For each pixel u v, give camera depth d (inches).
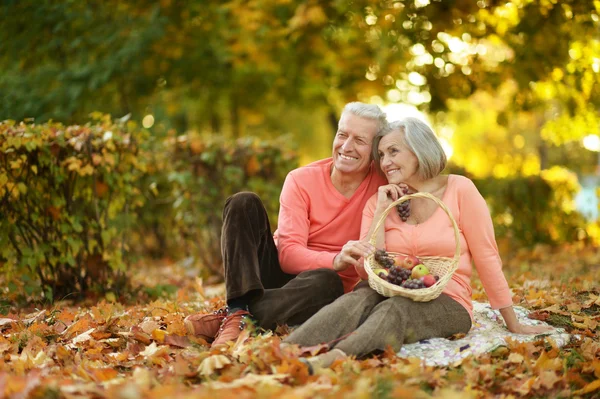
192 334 174.4
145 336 175.8
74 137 262.7
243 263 168.2
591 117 451.8
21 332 182.4
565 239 470.3
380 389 127.4
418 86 454.0
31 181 260.2
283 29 462.0
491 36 417.7
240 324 167.2
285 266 183.5
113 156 267.6
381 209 173.8
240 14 475.2
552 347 164.9
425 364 149.1
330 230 188.5
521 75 415.8
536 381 143.3
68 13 523.8
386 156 178.4
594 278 298.0
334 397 122.8
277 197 383.6
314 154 903.1
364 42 485.7
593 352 166.2
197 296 269.0
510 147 830.5
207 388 127.9
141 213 425.4
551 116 630.5
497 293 173.5
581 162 857.5
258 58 524.1
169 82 572.4
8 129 249.6
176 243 441.1
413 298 157.0
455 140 844.0
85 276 274.7
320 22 434.6
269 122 830.5
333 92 633.6
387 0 409.4
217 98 637.3
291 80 611.2
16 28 529.7
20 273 258.5
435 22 398.9
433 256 169.9
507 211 464.8
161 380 141.9
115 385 131.7
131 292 284.2
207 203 370.6
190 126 738.2
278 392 125.4
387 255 167.5
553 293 234.5
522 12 394.9
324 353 151.9
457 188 175.2
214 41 559.5
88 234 275.9
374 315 155.6
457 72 440.1
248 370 145.0
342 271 187.8
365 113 183.8
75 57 546.9
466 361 152.5
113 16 537.6
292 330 170.2
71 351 166.4
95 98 547.2
